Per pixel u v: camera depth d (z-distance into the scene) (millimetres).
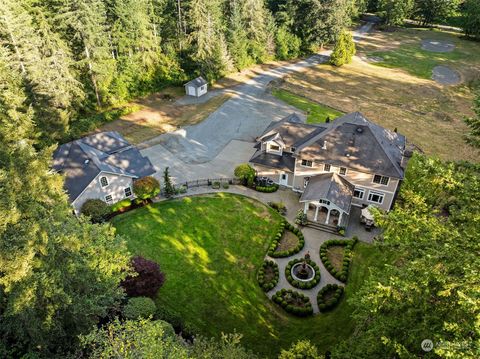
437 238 15500
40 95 39125
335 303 26297
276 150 39594
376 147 34000
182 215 34938
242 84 65875
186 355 15461
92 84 51062
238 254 30781
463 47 84750
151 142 46938
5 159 18750
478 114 19562
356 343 17312
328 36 77250
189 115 54156
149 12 60531
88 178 33219
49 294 16266
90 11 45625
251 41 71875
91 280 19859
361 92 63625
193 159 43906
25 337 18234
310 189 34438
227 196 37688
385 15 97375
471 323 12703
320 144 35656
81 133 47062
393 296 14578
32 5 46094
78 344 18609
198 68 63719
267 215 35219
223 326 24703
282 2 80312
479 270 12430
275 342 23781
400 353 13391
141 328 16516
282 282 28344
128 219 34344
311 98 61031
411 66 74625
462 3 101438
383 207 35188
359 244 31922
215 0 62531
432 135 49938
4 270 15594
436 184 17000
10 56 39594
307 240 32469
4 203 16016
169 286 27500
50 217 18703
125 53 56719
